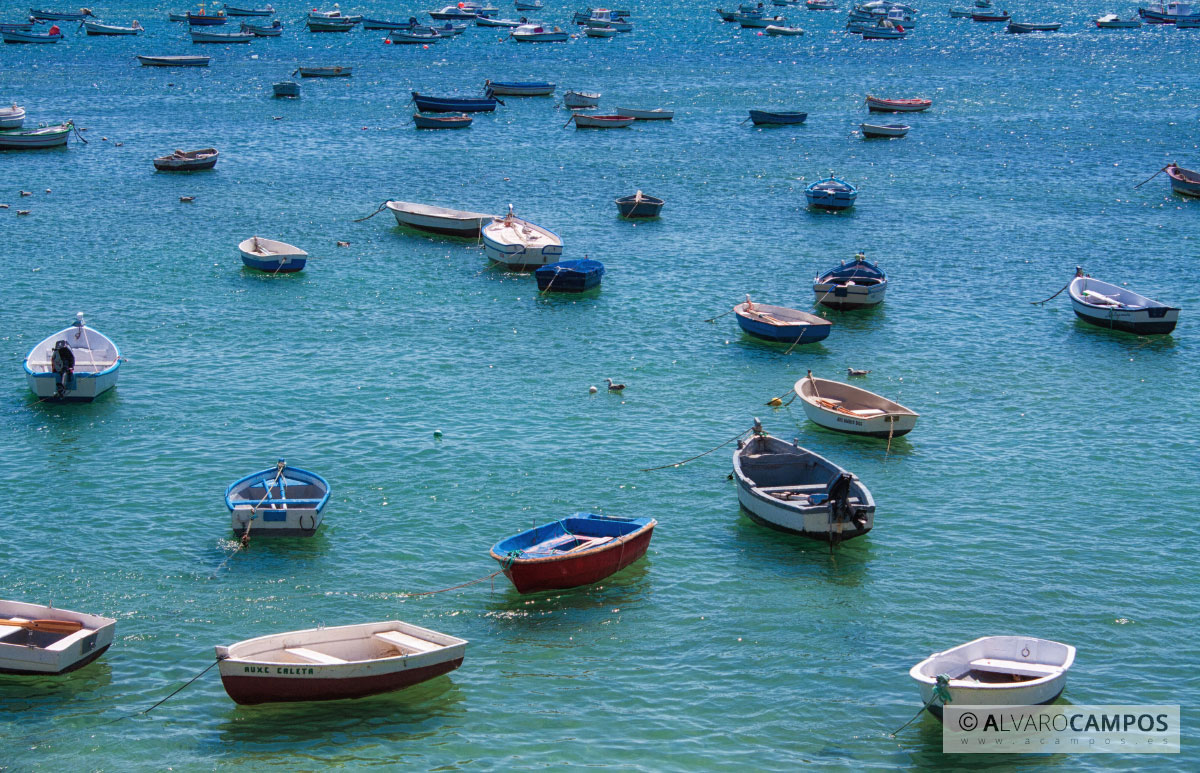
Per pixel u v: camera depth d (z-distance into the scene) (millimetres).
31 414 47562
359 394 50344
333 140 114500
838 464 43875
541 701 29562
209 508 39656
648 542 36688
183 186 92500
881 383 52781
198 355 54938
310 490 39406
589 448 45094
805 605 34125
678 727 28594
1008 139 118062
